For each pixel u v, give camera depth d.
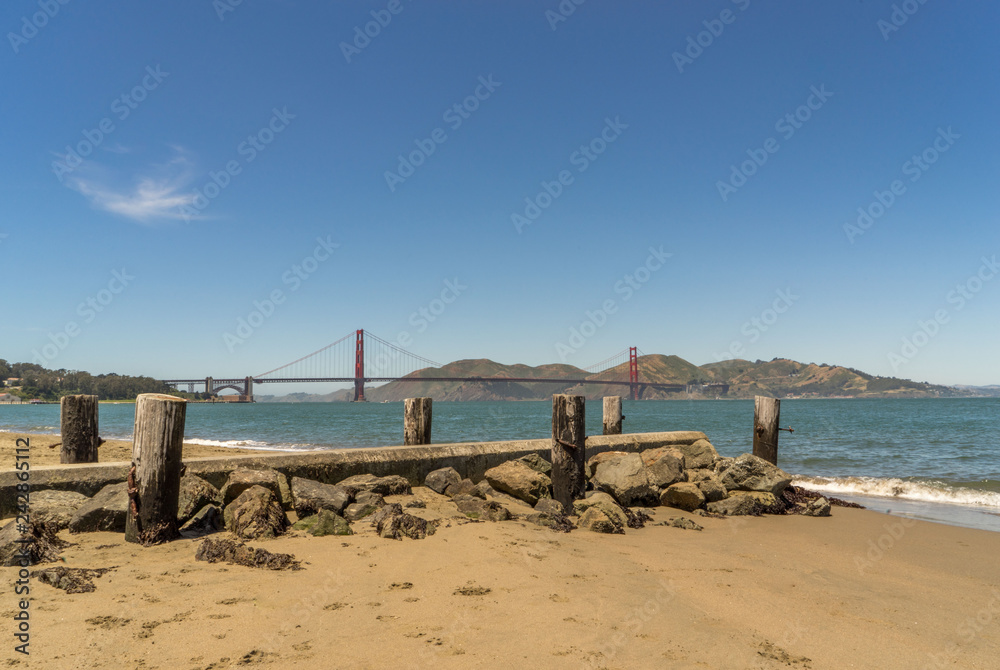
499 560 5.43
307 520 6.34
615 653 3.55
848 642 3.94
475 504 7.65
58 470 6.28
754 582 5.24
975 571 6.11
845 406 112.50
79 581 4.36
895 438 29.73
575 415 8.54
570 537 6.69
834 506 10.05
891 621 4.41
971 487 13.28
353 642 3.55
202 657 3.27
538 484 8.61
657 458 10.33
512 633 3.78
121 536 5.72
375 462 8.52
